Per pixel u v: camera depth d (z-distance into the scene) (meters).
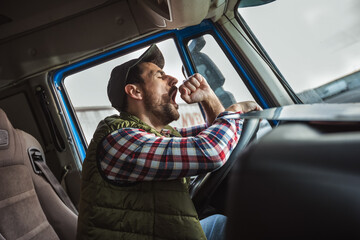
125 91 1.00
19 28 1.83
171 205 0.78
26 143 1.30
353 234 0.13
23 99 1.97
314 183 0.16
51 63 1.91
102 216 0.77
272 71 1.76
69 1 1.79
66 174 2.02
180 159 0.76
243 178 0.19
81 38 1.88
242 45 1.80
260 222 0.17
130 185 0.80
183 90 0.96
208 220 1.10
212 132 0.81
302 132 0.22
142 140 0.81
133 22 1.86
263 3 1.72
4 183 0.90
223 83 1.86
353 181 0.14
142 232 0.76
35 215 0.99
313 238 0.15
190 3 1.36
